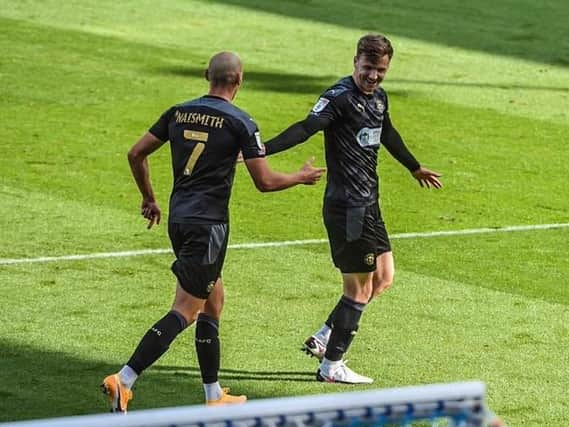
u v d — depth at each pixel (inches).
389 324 1234.0
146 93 2218.3
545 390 1075.3
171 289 1322.6
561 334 1224.2
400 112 2185.0
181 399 1029.8
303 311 1266.0
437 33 2795.3
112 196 1674.5
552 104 2299.5
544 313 1286.9
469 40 2751.0
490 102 2288.4
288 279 1368.1
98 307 1256.2
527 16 2970.0
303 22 2827.3
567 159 1968.5
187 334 1181.7
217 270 964.0
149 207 1023.0
